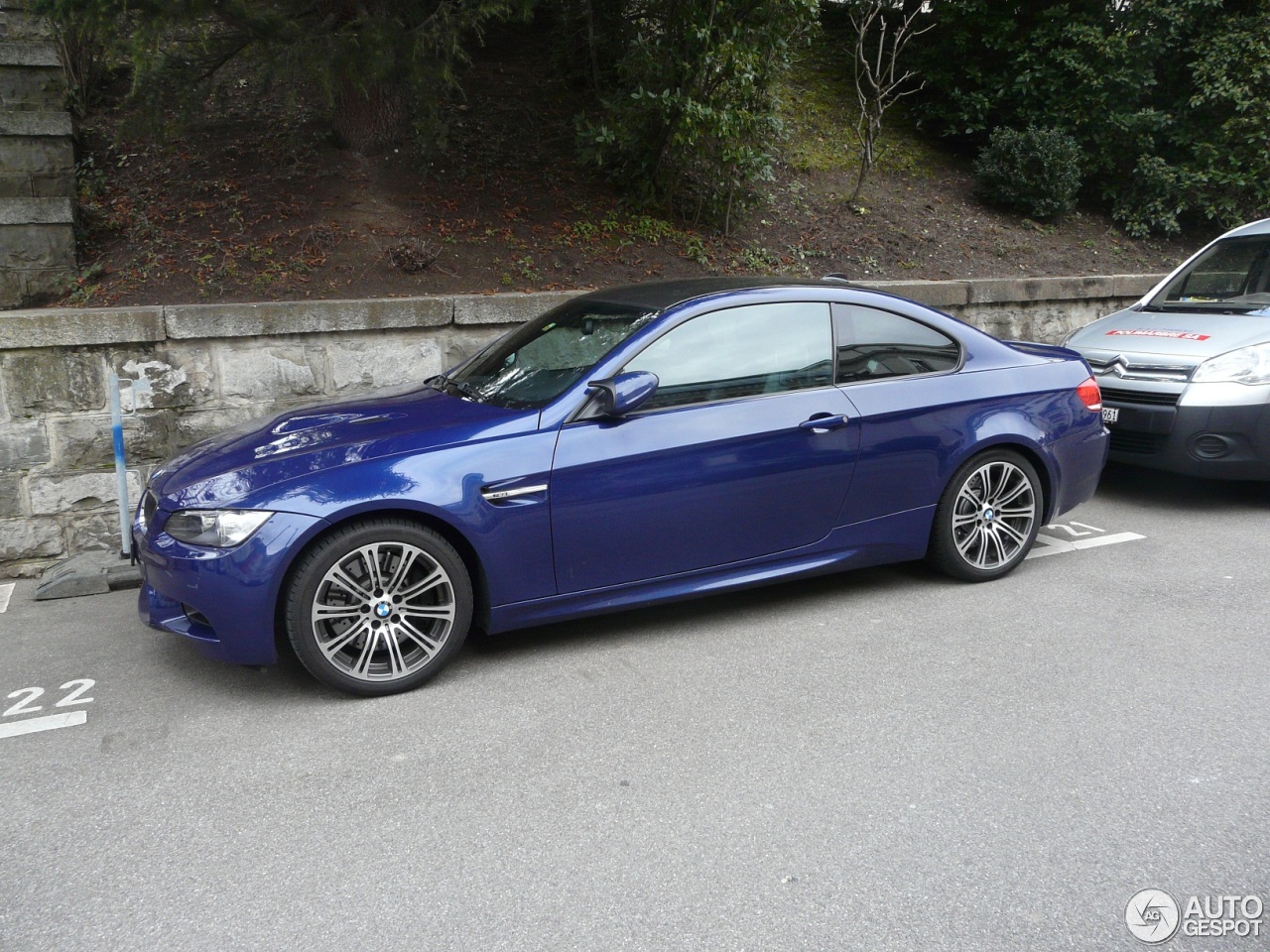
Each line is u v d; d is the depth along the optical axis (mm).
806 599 4984
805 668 4168
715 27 8133
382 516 3928
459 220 8102
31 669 4441
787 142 11195
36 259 6969
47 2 6176
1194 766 3334
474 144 9125
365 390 6543
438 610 4031
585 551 4207
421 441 4062
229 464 4094
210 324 6066
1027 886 2717
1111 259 10430
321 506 3797
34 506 5871
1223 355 6145
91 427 5930
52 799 3316
